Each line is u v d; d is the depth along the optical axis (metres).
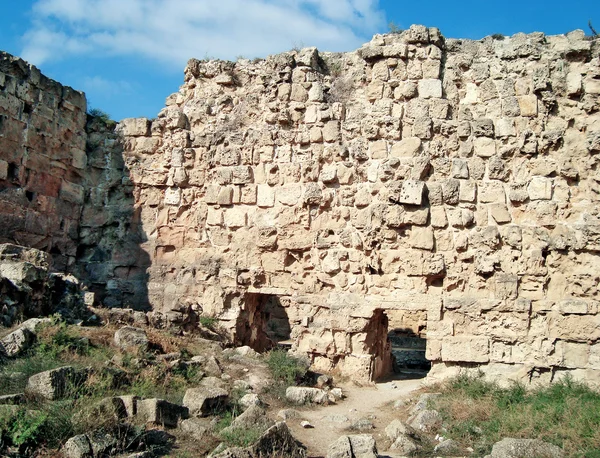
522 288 18.17
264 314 23.39
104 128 23.53
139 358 14.37
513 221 18.56
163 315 19.34
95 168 23.28
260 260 20.92
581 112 18.56
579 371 17.44
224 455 10.03
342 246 19.91
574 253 17.95
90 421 10.32
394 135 19.58
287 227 20.58
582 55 18.88
